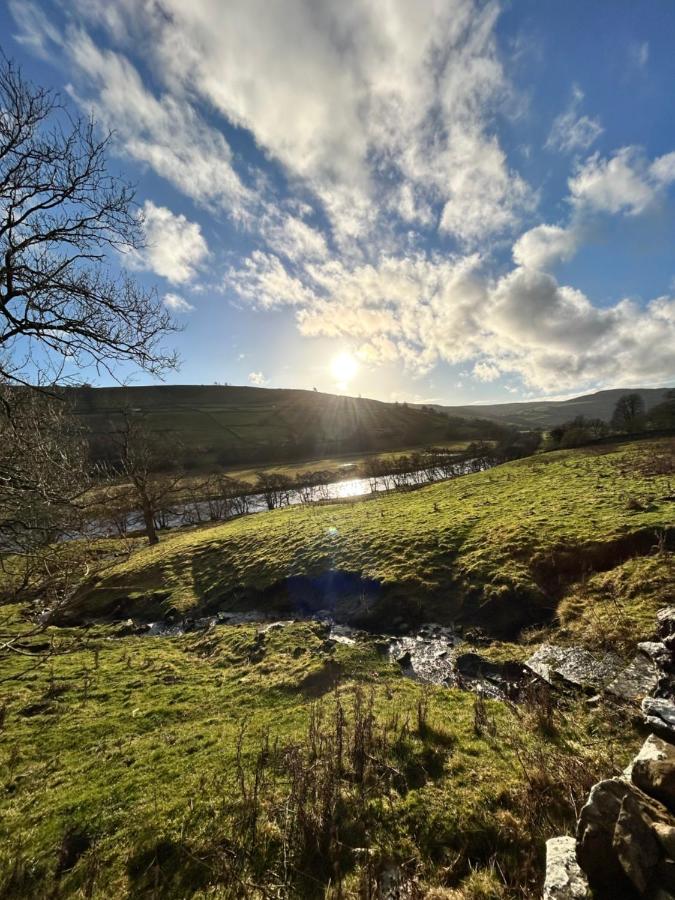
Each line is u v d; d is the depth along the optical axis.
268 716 10.13
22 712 11.24
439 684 11.26
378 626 15.50
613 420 82.12
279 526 29.72
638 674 8.59
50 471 8.11
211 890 5.39
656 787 4.28
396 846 5.68
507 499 26.50
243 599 19.95
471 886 5.01
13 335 8.77
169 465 54.53
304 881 5.34
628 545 14.83
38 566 7.50
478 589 15.41
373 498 44.09
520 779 6.54
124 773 8.23
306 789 6.55
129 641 17.14
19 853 6.39
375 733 8.19
